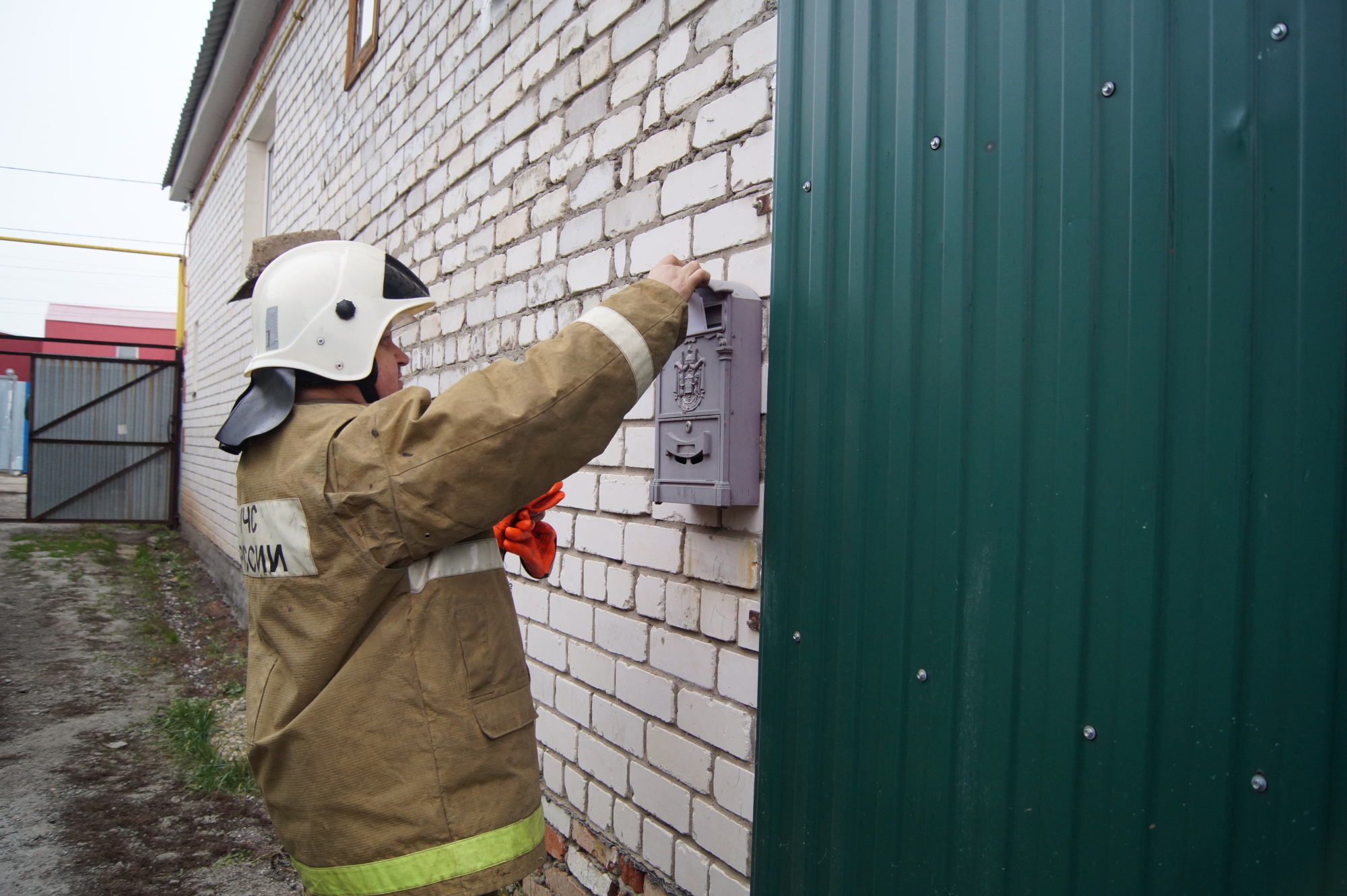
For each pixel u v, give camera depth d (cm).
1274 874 90
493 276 280
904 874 128
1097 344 106
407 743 122
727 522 171
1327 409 86
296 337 137
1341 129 85
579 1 233
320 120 509
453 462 116
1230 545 94
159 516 1055
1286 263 90
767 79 164
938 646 124
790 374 152
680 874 182
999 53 119
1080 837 107
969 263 121
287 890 270
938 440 125
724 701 171
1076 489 108
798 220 152
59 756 382
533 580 253
